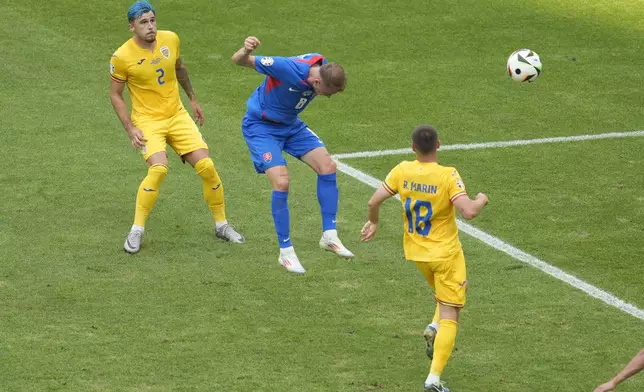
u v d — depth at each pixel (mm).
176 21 47688
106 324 23141
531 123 38562
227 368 21312
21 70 42000
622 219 30062
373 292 25125
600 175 33625
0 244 27359
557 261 27109
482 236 28672
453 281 20766
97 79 41562
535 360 22016
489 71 43906
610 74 43969
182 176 32969
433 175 20578
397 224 29547
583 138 37094
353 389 20625
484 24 49156
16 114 37781
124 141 35750
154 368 21234
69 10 48656
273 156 25328
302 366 21484
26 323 23062
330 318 23734
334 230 25578
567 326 23562
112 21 47562
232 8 49406
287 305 24328
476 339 22922
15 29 46188
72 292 24703
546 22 49844
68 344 22141
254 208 30562
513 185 32625
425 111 39531
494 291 25312
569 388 20875
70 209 29969
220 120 37938
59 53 43875
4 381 20500
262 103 25406
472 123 38438
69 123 37188
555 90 42094
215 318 23578
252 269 26328
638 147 36281
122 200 30781
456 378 21250
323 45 45906
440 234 20875
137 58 26844
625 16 50906
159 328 23016
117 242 27828
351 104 40094
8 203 30234
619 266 26875
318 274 26078
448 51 45938
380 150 35656
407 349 22375
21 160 33688
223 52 44688
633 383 21141
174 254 27172
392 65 44188
